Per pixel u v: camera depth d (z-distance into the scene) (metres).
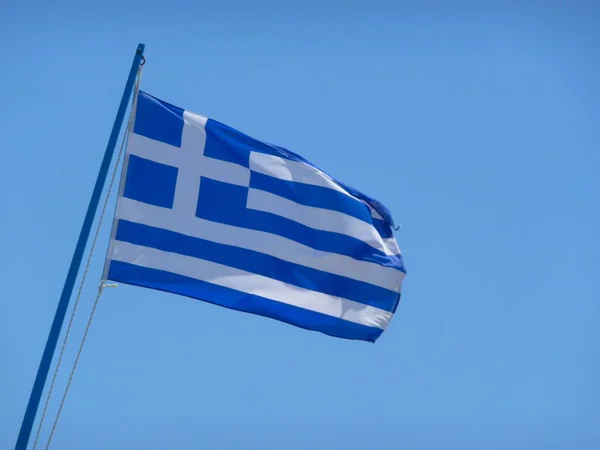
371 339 13.09
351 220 13.20
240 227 12.36
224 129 12.71
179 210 12.01
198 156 12.35
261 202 12.62
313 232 12.97
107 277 11.38
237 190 12.50
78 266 10.91
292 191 12.93
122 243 11.53
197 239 12.02
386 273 13.30
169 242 11.82
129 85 11.94
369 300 13.16
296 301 12.55
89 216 11.16
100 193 11.30
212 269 11.98
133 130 11.98
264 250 12.45
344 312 12.91
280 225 12.70
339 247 13.03
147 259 11.61
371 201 13.92
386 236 14.08
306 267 12.79
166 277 11.64
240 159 12.68
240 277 12.16
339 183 13.59
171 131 12.26
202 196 12.22
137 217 11.73
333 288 12.95
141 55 12.09
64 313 10.73
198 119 12.52
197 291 11.79
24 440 10.29
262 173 12.77
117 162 11.77
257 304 12.17
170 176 12.09
